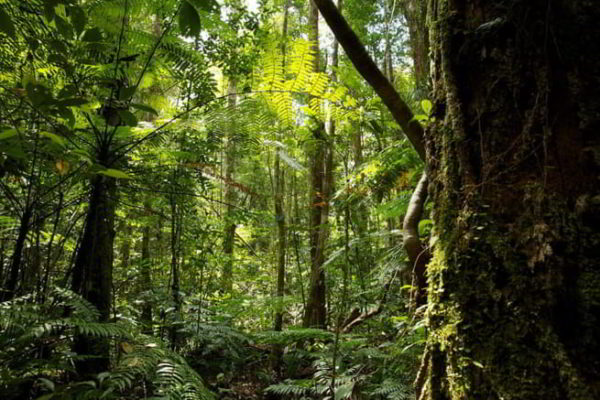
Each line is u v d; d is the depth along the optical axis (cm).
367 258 375
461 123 110
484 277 97
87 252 185
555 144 93
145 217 384
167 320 350
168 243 534
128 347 188
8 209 223
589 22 92
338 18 149
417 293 148
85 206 273
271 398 331
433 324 107
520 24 100
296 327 364
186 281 412
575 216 88
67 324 160
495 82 104
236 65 353
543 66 96
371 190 278
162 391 170
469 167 107
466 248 102
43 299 202
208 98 282
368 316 307
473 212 103
